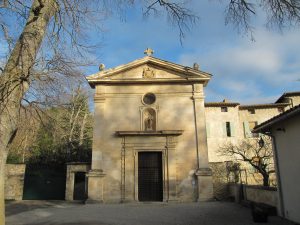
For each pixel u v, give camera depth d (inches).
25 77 292.2
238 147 1300.4
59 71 357.7
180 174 863.7
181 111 910.4
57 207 773.9
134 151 881.5
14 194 979.9
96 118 900.6
